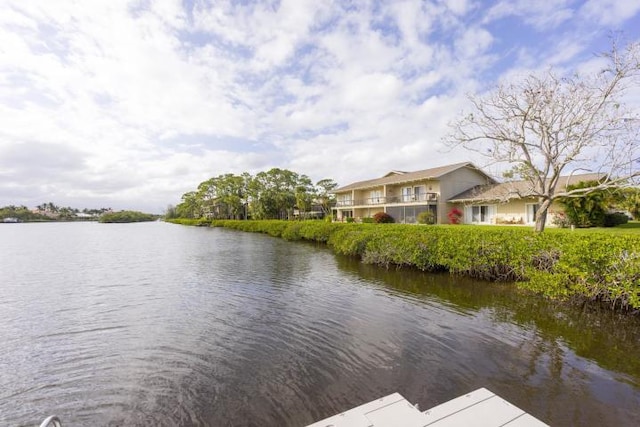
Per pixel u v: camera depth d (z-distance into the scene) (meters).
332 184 63.31
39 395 4.48
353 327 6.82
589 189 10.93
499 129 12.20
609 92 10.34
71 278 12.86
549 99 11.09
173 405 4.15
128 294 10.13
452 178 30.02
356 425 2.61
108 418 3.93
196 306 8.67
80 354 5.78
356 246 16.34
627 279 6.78
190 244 27.53
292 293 9.91
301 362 5.25
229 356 5.55
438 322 6.98
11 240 34.12
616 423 3.53
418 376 4.70
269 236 35.59
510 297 8.64
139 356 5.64
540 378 4.54
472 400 2.99
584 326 6.50
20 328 7.16
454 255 11.24
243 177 69.69
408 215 32.44
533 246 9.20
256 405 4.09
